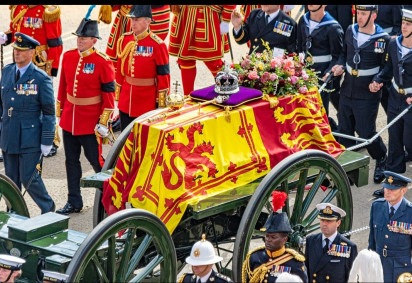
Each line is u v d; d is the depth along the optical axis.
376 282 29.25
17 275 29.58
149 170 33.56
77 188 42.81
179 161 33.25
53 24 49.56
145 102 45.16
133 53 44.88
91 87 42.47
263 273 30.97
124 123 46.12
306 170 35.25
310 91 37.66
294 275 28.59
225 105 35.12
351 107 46.16
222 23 50.69
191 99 36.31
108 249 31.31
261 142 35.56
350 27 45.94
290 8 49.81
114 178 34.38
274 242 31.08
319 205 32.41
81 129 42.66
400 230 34.31
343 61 46.59
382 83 44.81
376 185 45.56
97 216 36.28
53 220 32.47
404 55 44.03
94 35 42.31
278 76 36.62
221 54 51.22
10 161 41.66
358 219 42.16
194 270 30.03
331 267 32.25
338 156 37.88
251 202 33.56
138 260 31.89
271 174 34.03
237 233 33.59
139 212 31.31
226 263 38.34
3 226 33.44
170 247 32.59
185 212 33.38
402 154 45.56
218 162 34.16
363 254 29.34
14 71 41.06
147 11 44.31
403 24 43.97
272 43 48.00
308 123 37.19
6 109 41.09
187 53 51.19
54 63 50.22
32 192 41.50
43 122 41.03
